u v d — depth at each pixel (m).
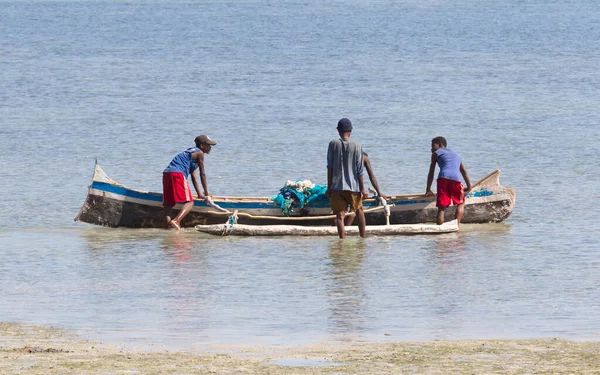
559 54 198.25
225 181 78.62
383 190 76.75
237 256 54.00
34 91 140.50
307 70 171.12
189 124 111.00
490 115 116.69
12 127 106.81
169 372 30.23
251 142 98.25
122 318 40.28
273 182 78.50
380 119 114.88
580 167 83.19
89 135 102.50
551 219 63.94
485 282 47.47
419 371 30.58
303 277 48.78
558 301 43.50
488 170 83.38
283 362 31.84
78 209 68.12
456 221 61.34
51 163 85.94
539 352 33.31
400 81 154.12
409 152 92.69
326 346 34.66
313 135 102.75
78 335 36.88
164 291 45.78
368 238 59.12
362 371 30.58
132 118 115.12
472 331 37.88
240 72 168.38
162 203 62.50
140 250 55.72
